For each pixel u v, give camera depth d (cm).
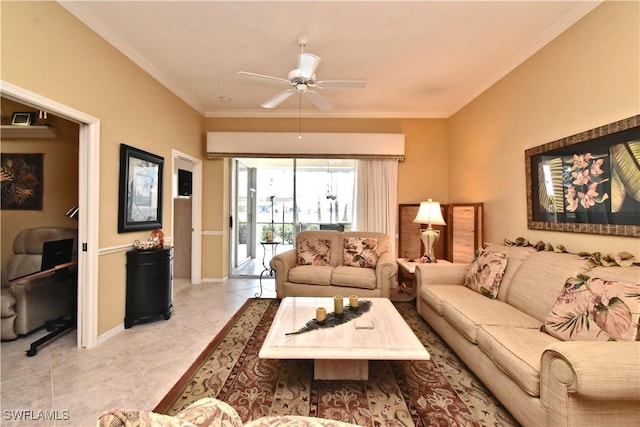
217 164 468
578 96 221
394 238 450
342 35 259
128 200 283
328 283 343
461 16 232
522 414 145
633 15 182
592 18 209
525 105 281
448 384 193
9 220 324
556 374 122
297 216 494
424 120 457
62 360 221
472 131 381
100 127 251
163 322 300
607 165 196
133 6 222
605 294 153
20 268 282
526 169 275
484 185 354
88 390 184
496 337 169
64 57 215
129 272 285
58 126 324
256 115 462
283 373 206
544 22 238
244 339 261
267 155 449
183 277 497
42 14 199
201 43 273
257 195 518
